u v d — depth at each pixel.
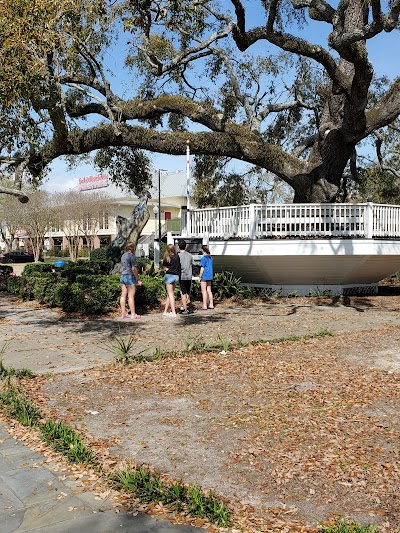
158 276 16.89
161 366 7.72
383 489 3.93
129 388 6.65
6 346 9.44
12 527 3.38
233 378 7.05
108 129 17.39
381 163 23.84
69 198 52.69
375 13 12.15
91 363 8.05
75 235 53.91
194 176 24.22
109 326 11.39
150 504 3.65
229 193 24.50
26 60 9.95
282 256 15.65
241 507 3.67
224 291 16.14
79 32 11.18
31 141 10.77
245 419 5.45
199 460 4.48
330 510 3.65
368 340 9.69
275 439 4.91
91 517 3.50
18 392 6.41
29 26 9.98
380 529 3.40
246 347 9.01
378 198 26.62
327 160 18.27
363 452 4.60
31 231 52.69
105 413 5.71
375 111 17.47
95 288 13.14
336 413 5.61
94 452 4.60
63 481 4.02
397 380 6.88
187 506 3.62
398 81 17.23
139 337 10.09
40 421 5.39
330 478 4.12
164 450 4.70
